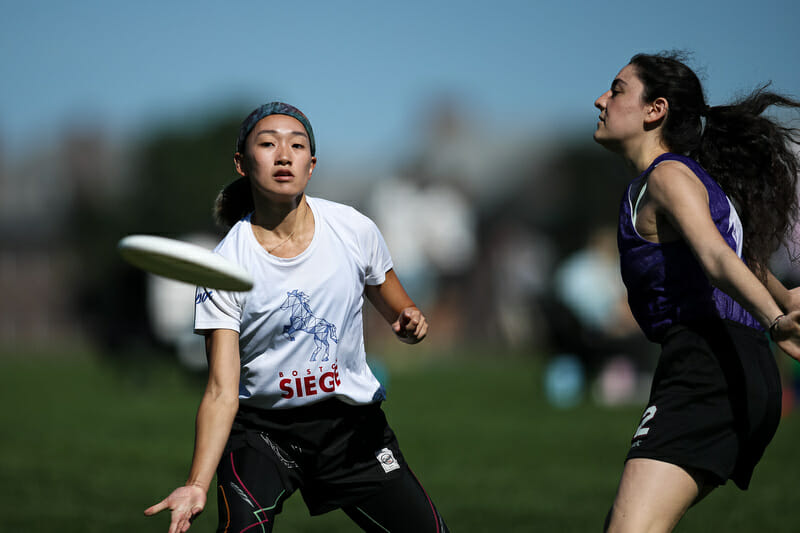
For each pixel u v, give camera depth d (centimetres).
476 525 1989
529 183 13512
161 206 12975
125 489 2492
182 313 5703
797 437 3403
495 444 3294
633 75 1273
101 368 8600
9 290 18288
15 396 5675
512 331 11688
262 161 1179
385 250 1296
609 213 12394
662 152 1270
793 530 1914
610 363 4891
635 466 1102
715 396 1109
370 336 10456
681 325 1152
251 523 1155
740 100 1305
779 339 1009
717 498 2278
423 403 4903
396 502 1260
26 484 2561
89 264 13212
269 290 1197
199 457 1118
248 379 1233
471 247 11694
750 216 1284
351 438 1252
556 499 2302
